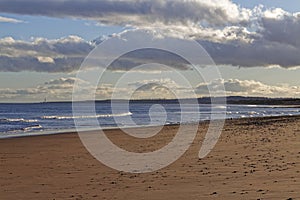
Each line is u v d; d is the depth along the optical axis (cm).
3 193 1184
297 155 1587
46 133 3578
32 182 1347
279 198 920
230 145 2109
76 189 1199
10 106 14862
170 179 1265
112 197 1061
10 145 2541
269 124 3775
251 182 1121
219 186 1098
